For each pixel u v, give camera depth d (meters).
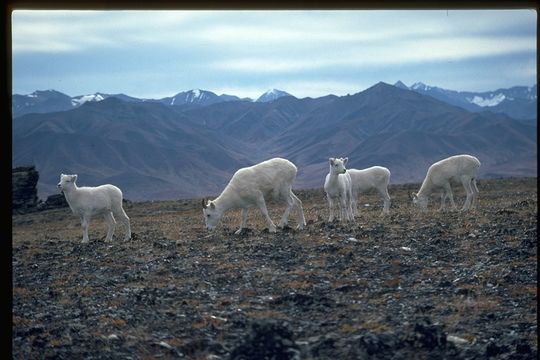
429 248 15.33
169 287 12.80
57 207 43.25
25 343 9.95
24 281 14.46
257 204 18.80
